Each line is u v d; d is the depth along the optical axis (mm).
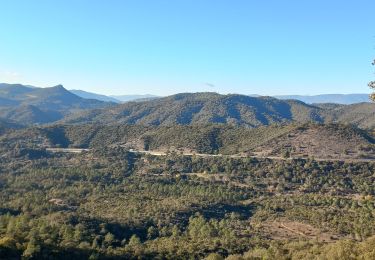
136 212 163125
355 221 156750
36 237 106875
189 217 161750
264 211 176625
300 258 99438
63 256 99750
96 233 132250
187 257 113812
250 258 107062
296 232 148000
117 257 106312
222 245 126938
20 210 161625
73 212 156375
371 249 90375
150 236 138500
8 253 93188
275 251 111062
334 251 94000
